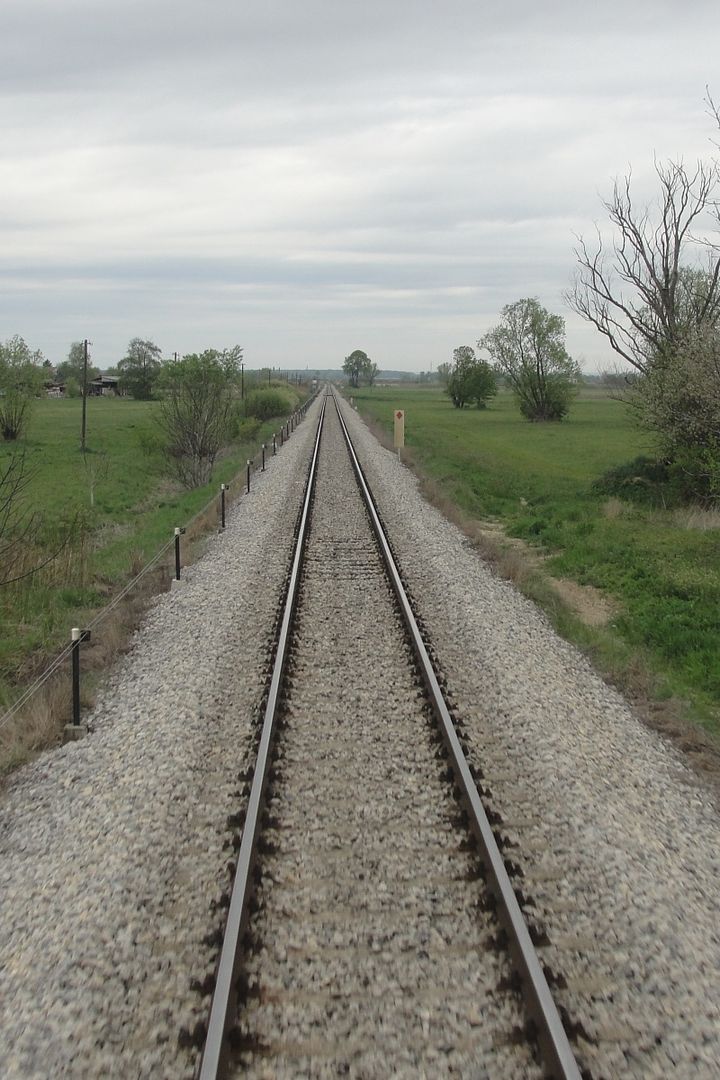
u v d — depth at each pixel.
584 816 6.50
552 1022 4.21
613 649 10.98
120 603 13.17
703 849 6.19
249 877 5.46
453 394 97.88
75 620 12.68
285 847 5.99
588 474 33.69
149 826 6.31
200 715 8.40
